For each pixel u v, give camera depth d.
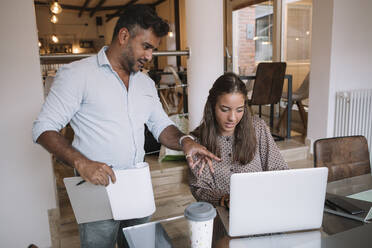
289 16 5.10
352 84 3.46
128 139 1.41
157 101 1.62
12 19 1.93
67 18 13.02
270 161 1.55
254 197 1.04
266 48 5.53
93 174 1.10
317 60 3.46
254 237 1.10
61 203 2.67
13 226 2.22
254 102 3.66
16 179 2.15
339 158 1.87
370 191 1.48
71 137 3.80
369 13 3.38
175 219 1.27
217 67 2.73
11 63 1.98
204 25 2.62
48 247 2.32
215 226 1.16
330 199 1.38
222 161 1.49
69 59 2.26
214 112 1.47
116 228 1.50
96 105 1.33
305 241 1.07
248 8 5.68
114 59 1.35
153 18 1.26
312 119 3.61
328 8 3.24
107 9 12.01
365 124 3.41
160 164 3.09
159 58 10.78
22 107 2.05
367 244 1.05
